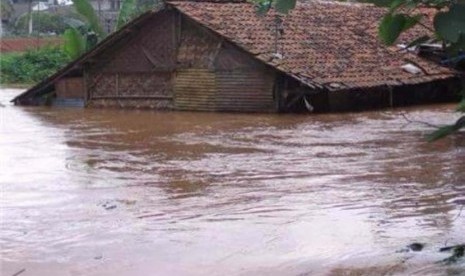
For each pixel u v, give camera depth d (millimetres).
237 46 22641
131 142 15930
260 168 12164
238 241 7398
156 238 7578
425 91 25391
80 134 17641
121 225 8195
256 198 9633
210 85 23562
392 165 12219
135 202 9484
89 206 9258
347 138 16094
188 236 7641
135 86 25391
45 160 13352
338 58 23672
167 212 8852
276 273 6281
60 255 6996
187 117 21750
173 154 13953
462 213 8461
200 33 23719
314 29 25266
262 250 7039
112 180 11203
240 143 15492
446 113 21547
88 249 7195
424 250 6879
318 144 15164
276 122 19844
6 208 9172
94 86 26312
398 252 6828
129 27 24641
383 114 21688
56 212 8922
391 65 24344
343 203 9195
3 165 12750
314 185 10523
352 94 23312
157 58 24750
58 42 46812
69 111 24719
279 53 22750
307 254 6859
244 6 25141
